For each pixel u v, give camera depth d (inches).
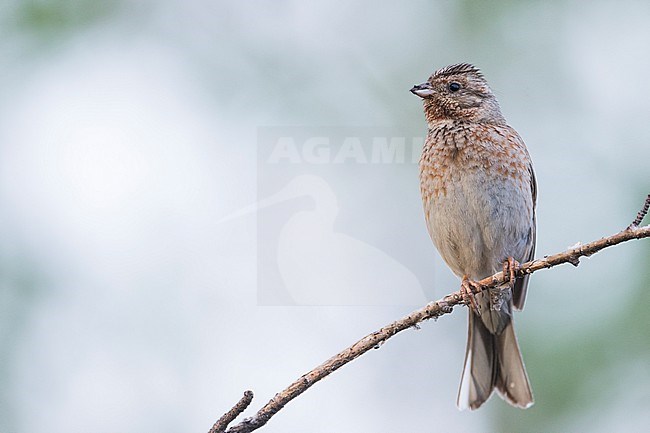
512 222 399.2
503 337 395.9
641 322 444.1
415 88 425.4
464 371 394.6
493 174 397.1
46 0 508.7
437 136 410.9
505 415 459.2
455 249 409.1
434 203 405.7
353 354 294.0
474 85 422.3
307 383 286.8
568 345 448.5
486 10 545.0
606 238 297.9
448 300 304.2
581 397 438.9
